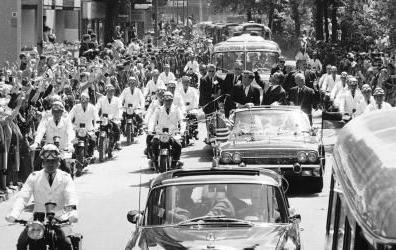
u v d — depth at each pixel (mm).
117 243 26531
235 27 123375
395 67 58344
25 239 19516
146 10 134125
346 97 42688
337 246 13688
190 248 16641
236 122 35656
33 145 32125
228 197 18422
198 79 75938
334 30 122688
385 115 12906
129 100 51219
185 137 47906
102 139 44281
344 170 12188
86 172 41188
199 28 197500
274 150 33375
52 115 32875
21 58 50156
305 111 45188
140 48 84125
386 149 10570
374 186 9703
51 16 85875
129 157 46031
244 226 17844
